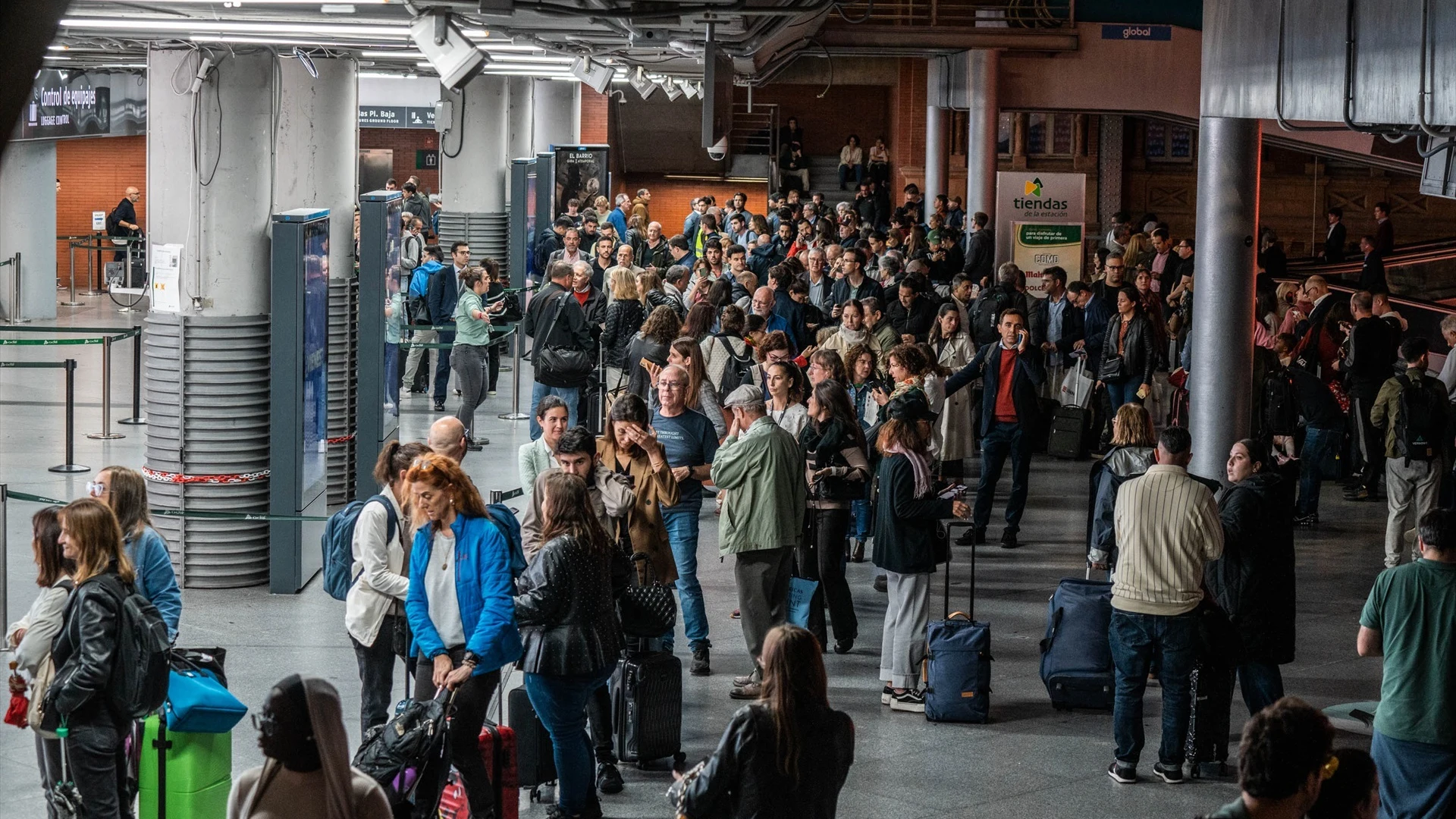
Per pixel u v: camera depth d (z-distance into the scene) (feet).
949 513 29.96
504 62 60.54
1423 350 42.42
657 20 34.35
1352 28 32.01
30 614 21.72
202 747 21.54
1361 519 50.98
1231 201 43.73
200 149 36.86
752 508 30.07
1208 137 43.88
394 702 29.01
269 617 35.68
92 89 91.04
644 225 87.61
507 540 23.00
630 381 44.09
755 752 16.85
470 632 22.15
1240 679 28.22
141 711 20.56
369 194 43.27
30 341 51.29
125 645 20.36
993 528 47.93
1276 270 87.40
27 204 88.07
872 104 142.51
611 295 53.93
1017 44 78.18
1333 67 33.19
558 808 23.86
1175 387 56.08
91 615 20.18
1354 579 42.63
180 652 22.63
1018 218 73.87
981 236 74.69
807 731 16.97
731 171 142.10
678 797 17.28
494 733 22.59
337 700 13.79
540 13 31.65
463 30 39.81
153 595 23.29
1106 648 30.73
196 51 36.29
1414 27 28.37
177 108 36.83
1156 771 27.02
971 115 81.00
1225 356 44.16
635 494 28.48
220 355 37.24
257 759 26.45
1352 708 29.68
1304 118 35.42
